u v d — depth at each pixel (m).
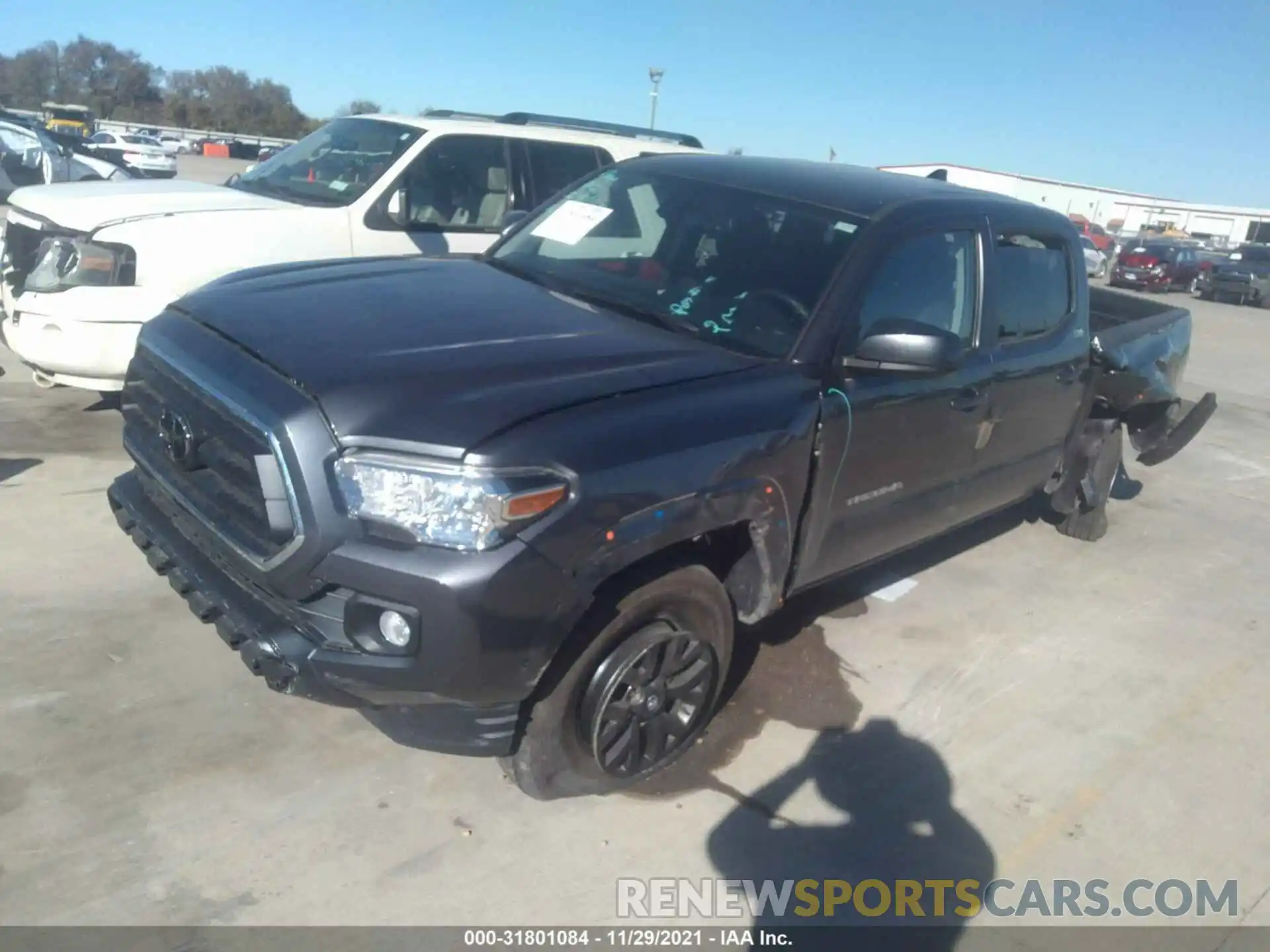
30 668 3.57
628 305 3.72
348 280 3.68
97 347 5.32
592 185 4.57
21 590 4.06
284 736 3.38
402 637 2.61
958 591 5.17
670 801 3.29
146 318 5.39
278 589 2.67
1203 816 3.58
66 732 3.27
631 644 3.02
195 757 3.23
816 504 3.48
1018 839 3.34
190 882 2.75
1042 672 4.45
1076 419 5.25
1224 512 7.10
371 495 2.57
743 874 3.02
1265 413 10.85
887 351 3.34
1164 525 6.66
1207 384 12.52
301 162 6.96
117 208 5.64
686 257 3.88
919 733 3.85
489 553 2.56
